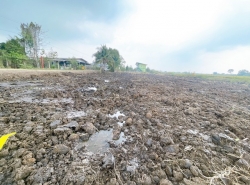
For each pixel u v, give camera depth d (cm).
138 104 552
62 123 325
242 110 544
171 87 1176
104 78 1698
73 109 454
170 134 308
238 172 196
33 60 2692
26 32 2719
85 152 236
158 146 258
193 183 175
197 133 321
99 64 4088
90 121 357
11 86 740
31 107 427
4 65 1902
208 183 177
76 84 999
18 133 259
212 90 1170
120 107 511
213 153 242
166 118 411
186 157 229
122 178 180
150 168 202
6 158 195
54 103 494
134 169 195
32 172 176
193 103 611
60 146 228
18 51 2320
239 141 287
